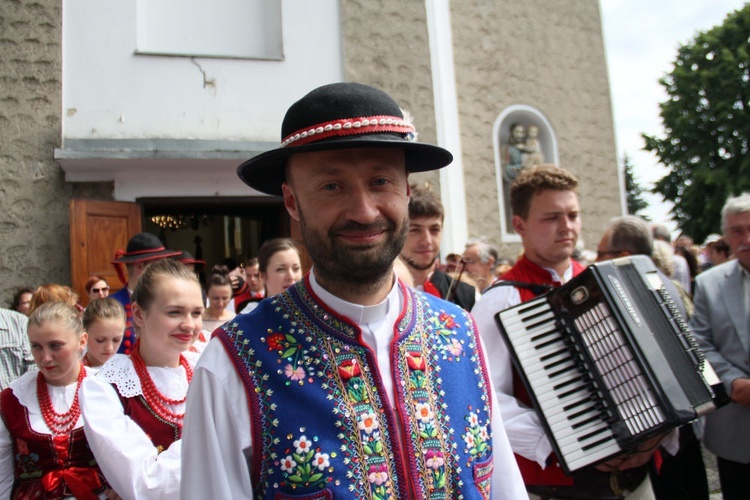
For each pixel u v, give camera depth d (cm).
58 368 267
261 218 884
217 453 135
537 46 962
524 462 239
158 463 214
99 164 692
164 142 706
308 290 150
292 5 777
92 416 217
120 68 716
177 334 242
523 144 947
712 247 696
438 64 848
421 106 823
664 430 203
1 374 418
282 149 142
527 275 259
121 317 342
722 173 2583
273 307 151
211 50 776
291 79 770
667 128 2852
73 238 670
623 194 1003
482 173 898
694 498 349
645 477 245
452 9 906
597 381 215
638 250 345
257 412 136
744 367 322
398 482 135
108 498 256
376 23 809
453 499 141
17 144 682
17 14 689
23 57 688
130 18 723
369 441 136
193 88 737
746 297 330
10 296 666
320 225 142
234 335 145
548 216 253
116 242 698
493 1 937
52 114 693
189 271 254
